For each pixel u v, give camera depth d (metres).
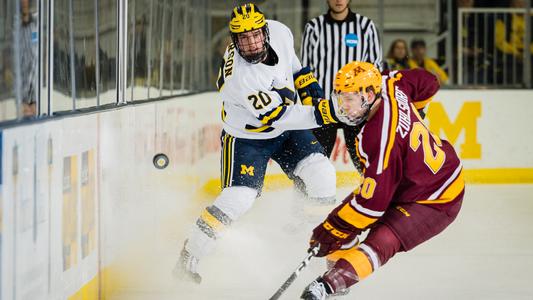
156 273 10.74
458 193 8.03
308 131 10.36
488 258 11.59
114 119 9.63
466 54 24.33
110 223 9.39
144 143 11.48
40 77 7.60
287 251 11.77
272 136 9.80
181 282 10.11
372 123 7.52
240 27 8.81
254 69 9.16
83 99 9.54
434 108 20.48
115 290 9.69
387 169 7.42
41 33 7.59
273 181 19.09
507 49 24.12
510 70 24.20
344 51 15.03
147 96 13.34
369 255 7.68
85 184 8.36
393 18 26.16
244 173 9.69
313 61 15.20
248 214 15.09
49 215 7.13
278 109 9.05
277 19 24.39
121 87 10.87
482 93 20.52
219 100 20.36
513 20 23.94
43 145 6.96
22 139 6.41
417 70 8.82
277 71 9.38
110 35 10.81
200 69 21.20
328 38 15.03
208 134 19.86
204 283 10.07
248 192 9.66
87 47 9.69
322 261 10.26
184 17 18.19
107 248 9.28
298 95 10.38
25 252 6.50
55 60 8.30
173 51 16.48
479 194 18.27
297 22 24.39
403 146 7.54
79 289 8.13
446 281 10.20
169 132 13.67
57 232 7.38
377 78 7.54
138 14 12.52
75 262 7.99
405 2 25.98
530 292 9.69
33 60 7.46
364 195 7.49
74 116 7.93
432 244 12.56
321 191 10.05
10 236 6.15
